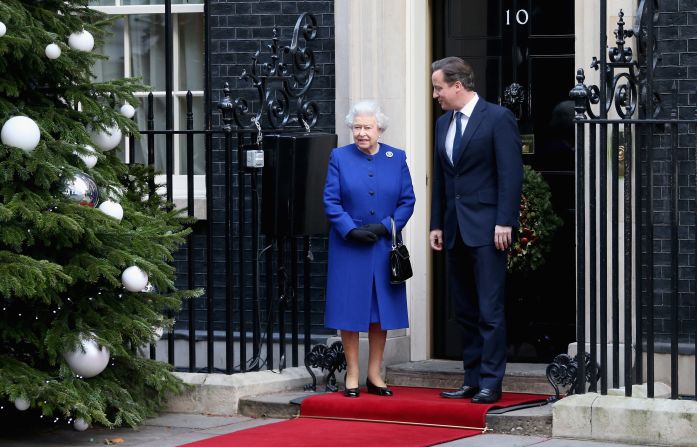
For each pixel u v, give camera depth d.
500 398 11.13
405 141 12.59
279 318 12.41
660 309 11.70
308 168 11.92
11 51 10.42
